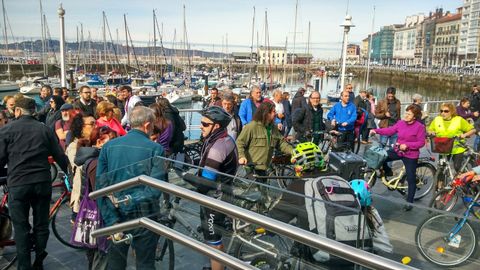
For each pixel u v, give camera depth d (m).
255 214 2.21
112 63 72.06
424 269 2.77
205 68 92.81
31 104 4.11
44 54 61.00
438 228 2.80
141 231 3.14
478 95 11.47
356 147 9.98
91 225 3.78
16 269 4.27
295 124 8.23
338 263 2.17
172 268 2.94
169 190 2.70
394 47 161.00
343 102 8.42
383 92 70.25
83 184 4.19
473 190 5.04
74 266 4.34
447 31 118.12
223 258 2.47
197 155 8.70
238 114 7.48
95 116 6.41
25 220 4.05
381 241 2.60
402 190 6.59
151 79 53.38
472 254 2.84
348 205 2.65
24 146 3.99
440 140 6.41
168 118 6.38
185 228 2.87
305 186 2.85
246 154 5.36
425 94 70.38
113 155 3.44
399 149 6.19
